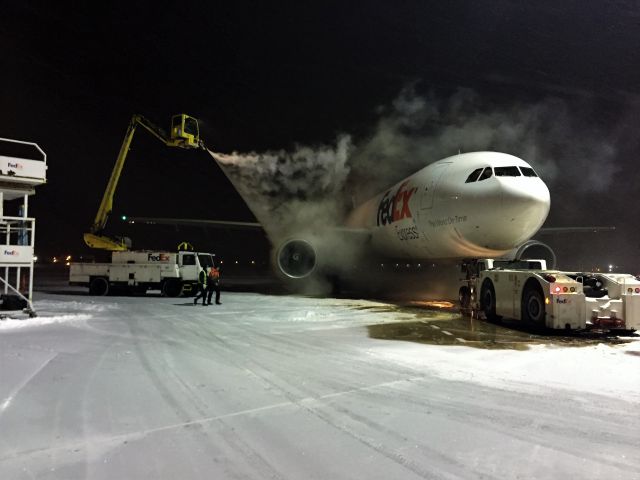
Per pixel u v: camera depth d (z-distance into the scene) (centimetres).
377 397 519
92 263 1936
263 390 543
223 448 374
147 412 459
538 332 1024
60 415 446
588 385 575
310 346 819
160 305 1505
